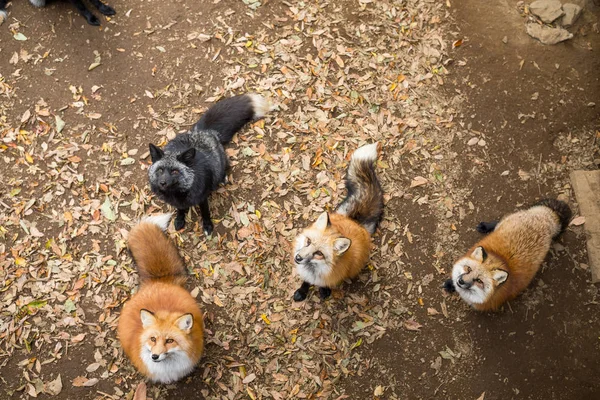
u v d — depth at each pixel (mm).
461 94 3424
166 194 2822
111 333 2879
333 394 2834
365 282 3035
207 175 2910
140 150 3232
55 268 2967
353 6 3607
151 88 3369
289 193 3184
